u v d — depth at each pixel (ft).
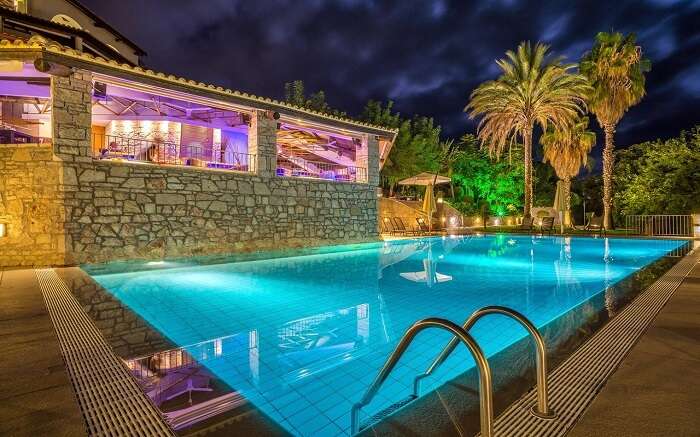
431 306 15.46
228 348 10.30
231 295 17.62
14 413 6.14
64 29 41.45
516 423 5.83
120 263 26.99
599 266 27.09
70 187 25.82
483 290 18.56
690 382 6.90
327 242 41.06
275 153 37.11
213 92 33.12
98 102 38.52
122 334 11.00
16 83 31.86
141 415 6.37
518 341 10.15
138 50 59.88
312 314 14.15
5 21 39.01
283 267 27.07
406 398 7.27
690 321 10.67
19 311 12.96
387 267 27.07
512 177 95.04
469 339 5.15
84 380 7.57
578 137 79.10
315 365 9.17
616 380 7.07
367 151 45.78
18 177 25.18
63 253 25.38
